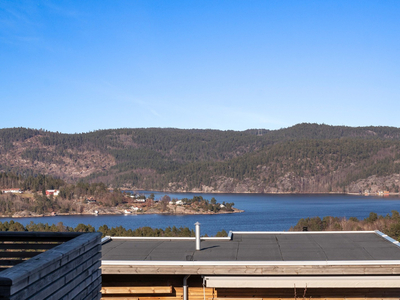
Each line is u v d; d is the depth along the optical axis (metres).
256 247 8.54
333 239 9.29
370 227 62.25
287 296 7.45
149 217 148.62
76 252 3.90
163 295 7.60
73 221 138.25
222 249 8.38
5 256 4.66
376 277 6.90
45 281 3.24
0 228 69.38
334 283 6.86
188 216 149.25
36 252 4.68
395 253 7.83
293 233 10.03
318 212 144.38
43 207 166.00
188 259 7.33
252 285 6.93
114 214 162.50
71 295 3.75
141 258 7.70
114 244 9.07
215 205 167.62
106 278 7.63
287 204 187.25
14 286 2.76
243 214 148.50
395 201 193.00
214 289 7.51
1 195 175.38
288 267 6.89
